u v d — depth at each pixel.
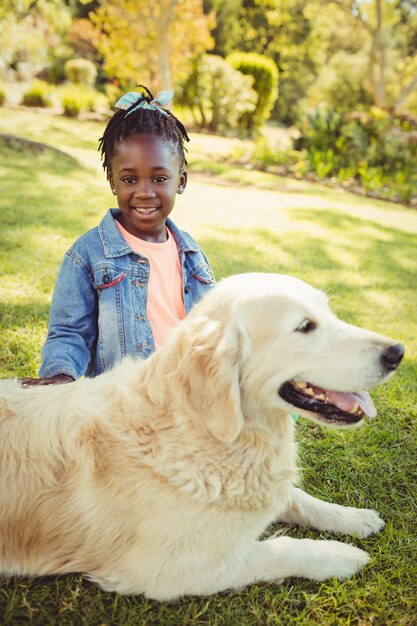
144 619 1.92
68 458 1.95
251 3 33.62
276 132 25.84
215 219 7.78
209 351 1.91
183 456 1.92
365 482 2.72
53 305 2.55
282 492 2.11
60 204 7.06
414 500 2.63
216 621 1.94
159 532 1.89
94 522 1.93
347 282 5.70
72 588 2.01
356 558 2.21
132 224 2.68
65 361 2.38
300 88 33.56
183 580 1.92
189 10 18.27
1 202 6.75
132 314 2.54
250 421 2.01
